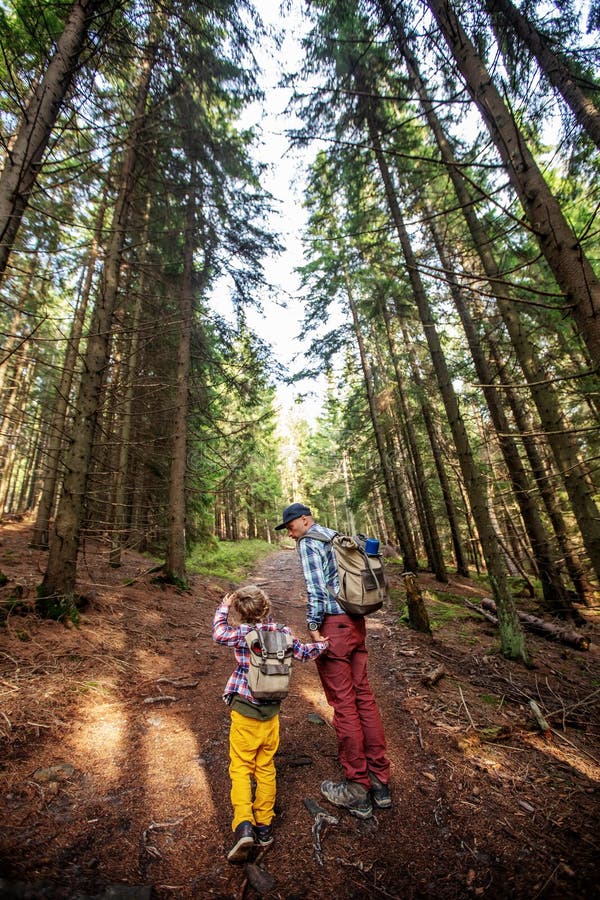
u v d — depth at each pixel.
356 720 2.57
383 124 6.68
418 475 13.38
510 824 2.29
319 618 2.67
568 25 4.24
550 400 5.88
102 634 4.70
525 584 10.82
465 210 6.64
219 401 11.27
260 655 2.32
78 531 4.89
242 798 2.10
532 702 3.56
